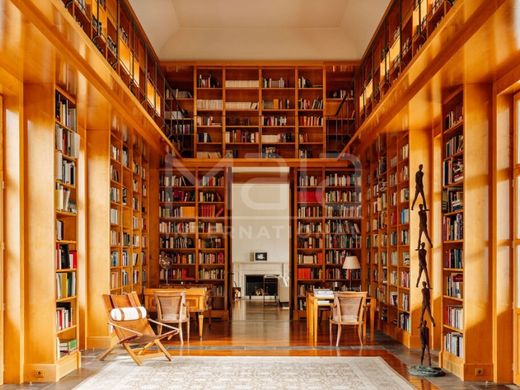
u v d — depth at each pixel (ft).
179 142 42.55
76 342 24.22
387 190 34.47
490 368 21.42
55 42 17.30
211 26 41.14
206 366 24.81
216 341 31.96
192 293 33.50
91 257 28.73
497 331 20.97
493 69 19.80
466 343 21.50
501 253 20.97
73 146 24.14
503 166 21.02
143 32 35.65
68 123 24.00
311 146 43.01
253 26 41.24
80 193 28.22
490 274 21.49
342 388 20.80
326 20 40.24
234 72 42.93
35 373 21.40
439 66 19.84
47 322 21.50
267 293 42.78
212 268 42.50
